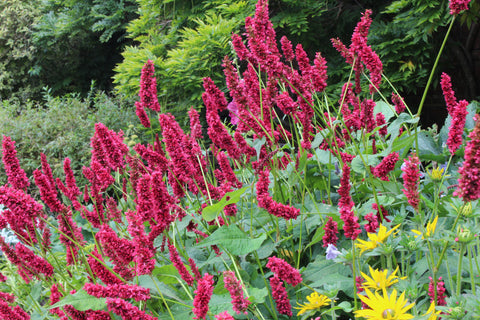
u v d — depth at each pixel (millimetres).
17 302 2266
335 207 1847
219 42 6430
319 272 1578
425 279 1421
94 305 1314
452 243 1223
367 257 1432
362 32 1974
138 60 7125
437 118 7387
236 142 1903
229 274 1217
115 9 12344
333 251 1506
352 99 2238
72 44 13148
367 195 2051
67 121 8805
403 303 958
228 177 1891
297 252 1860
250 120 1955
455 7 1534
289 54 2057
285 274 1361
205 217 1535
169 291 1482
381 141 2250
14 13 13203
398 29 6195
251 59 1997
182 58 6789
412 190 1316
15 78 13727
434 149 2385
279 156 2055
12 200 1600
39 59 13273
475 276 1353
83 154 7848
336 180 2158
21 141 8250
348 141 2344
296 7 7055
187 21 8211
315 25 7121
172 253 1490
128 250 1439
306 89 2027
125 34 12922
